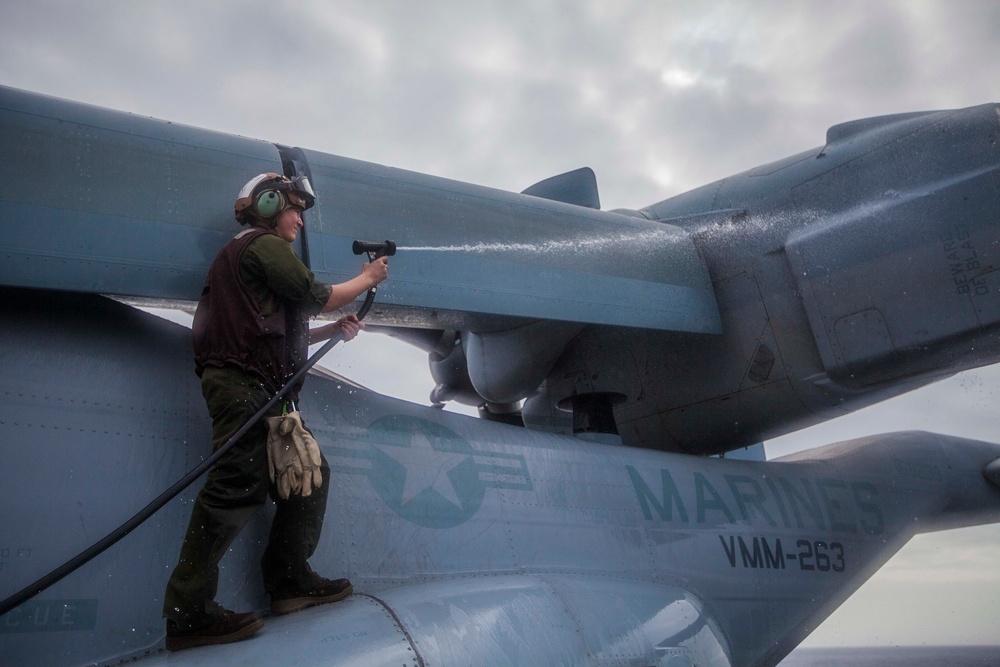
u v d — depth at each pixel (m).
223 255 2.28
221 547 2.05
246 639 2.12
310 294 2.24
